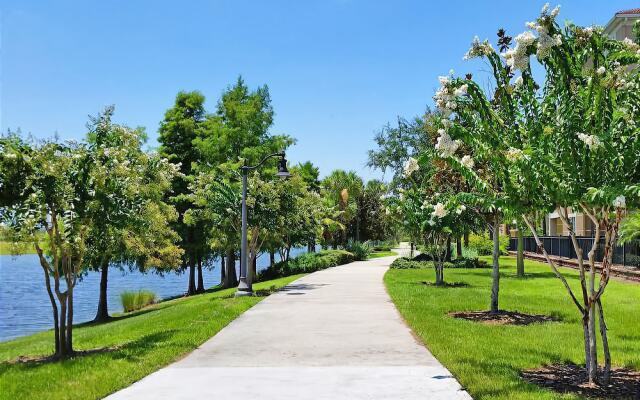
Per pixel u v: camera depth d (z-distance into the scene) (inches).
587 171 252.4
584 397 252.8
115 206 414.0
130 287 1911.9
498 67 290.5
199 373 316.5
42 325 989.8
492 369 306.7
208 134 1446.9
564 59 261.4
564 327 460.4
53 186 393.4
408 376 301.0
